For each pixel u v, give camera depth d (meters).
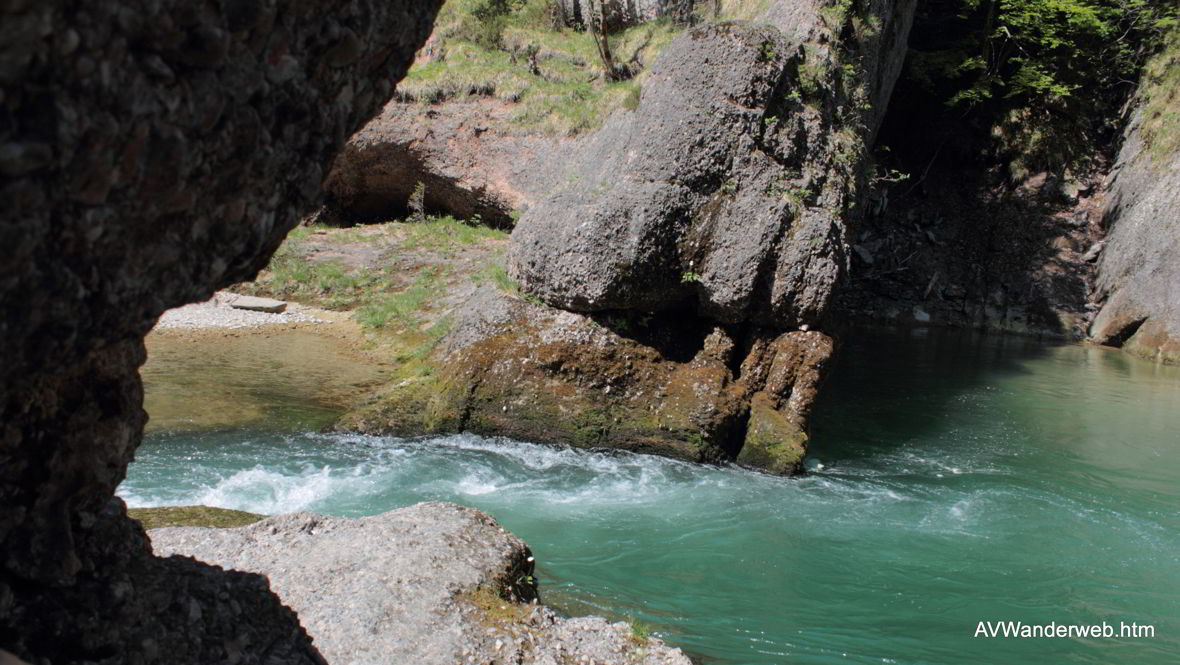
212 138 2.18
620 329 10.46
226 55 2.09
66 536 2.70
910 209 22.53
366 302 13.96
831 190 10.71
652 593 6.59
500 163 17.14
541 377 10.25
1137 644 6.07
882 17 13.68
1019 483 9.64
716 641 5.78
